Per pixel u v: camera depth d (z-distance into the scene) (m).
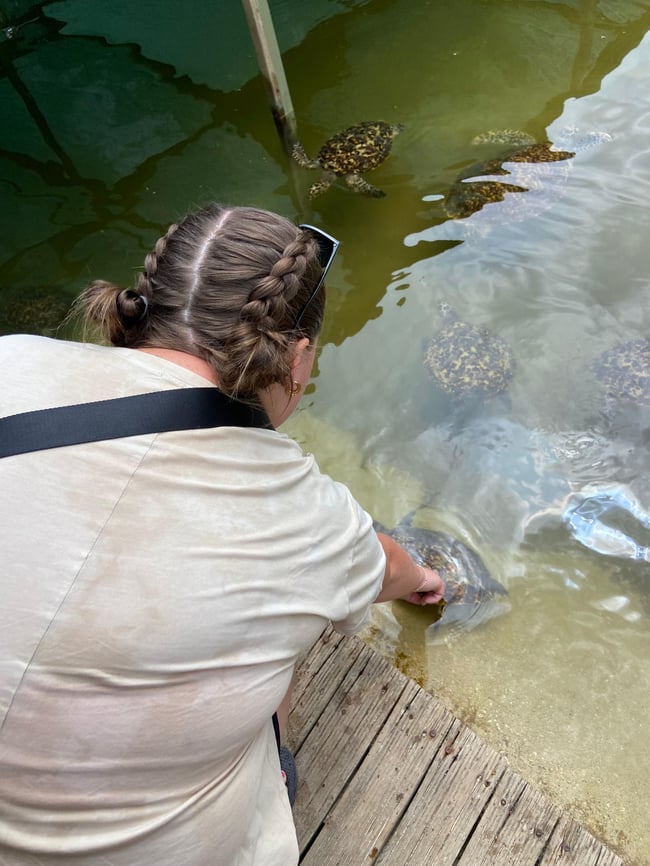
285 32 4.75
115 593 0.75
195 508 0.81
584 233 3.11
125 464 0.77
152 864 0.86
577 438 2.49
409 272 3.12
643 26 4.19
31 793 0.76
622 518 2.26
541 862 1.41
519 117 3.79
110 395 0.80
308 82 4.34
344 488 1.07
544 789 1.71
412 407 2.69
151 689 0.78
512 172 3.41
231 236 0.87
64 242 3.60
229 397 0.86
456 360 2.73
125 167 4.01
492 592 2.11
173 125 4.25
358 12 4.80
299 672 1.67
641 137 3.49
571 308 2.85
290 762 1.38
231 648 0.84
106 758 0.78
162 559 0.78
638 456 2.40
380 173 3.66
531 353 2.74
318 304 0.96
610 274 2.94
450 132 3.81
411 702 1.61
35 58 4.94
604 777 1.72
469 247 3.16
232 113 4.26
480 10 4.61
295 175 3.79
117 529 0.76
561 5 4.48
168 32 4.94
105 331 0.93
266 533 0.87
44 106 4.53
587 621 2.02
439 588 1.89
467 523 2.31
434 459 2.53
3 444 0.76
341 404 2.75
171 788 0.86
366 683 1.64
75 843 0.80
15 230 3.71
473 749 1.54
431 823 1.45
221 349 0.84
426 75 4.21
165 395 0.82
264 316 0.84
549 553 2.21
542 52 4.19
